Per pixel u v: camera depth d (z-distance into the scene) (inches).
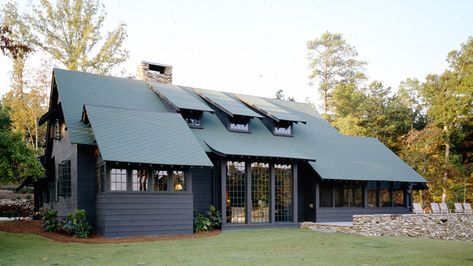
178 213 662.5
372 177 943.7
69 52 1294.3
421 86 1748.3
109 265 386.6
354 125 1739.7
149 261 410.9
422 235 716.0
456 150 1665.8
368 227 698.8
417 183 1076.5
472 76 1470.2
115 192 613.6
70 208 700.7
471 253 485.7
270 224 793.6
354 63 2075.5
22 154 534.6
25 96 1429.6
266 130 946.1
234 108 877.2
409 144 1626.5
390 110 1836.9
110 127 654.5
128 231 616.7
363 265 400.5
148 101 853.2
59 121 818.2
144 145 649.6
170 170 663.1
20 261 405.4
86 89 807.7
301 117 1091.3
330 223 817.5
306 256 454.9
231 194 769.6
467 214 769.6
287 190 839.1
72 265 385.4
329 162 922.1
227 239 611.8
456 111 1512.1
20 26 1229.1
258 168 803.4
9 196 1238.3
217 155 767.7
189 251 485.4
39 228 687.7
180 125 744.3
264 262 413.1
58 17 1279.5
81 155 673.6
